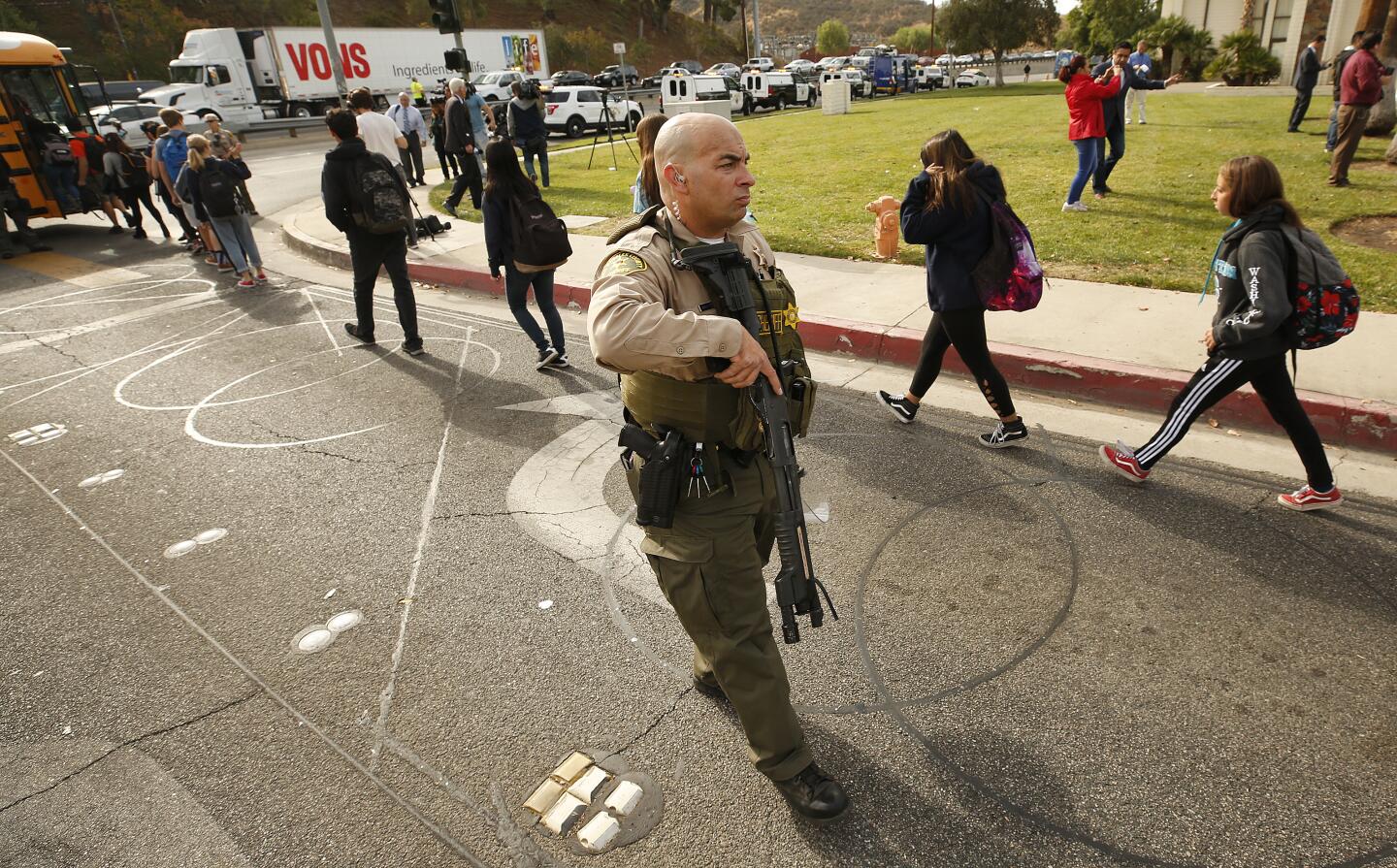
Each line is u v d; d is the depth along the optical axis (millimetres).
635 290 1863
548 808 2404
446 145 11703
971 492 3994
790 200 10938
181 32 48594
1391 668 2732
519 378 5895
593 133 25422
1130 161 11609
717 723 2697
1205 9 26766
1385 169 10219
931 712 2682
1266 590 3148
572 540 3824
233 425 5324
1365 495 3725
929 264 4137
